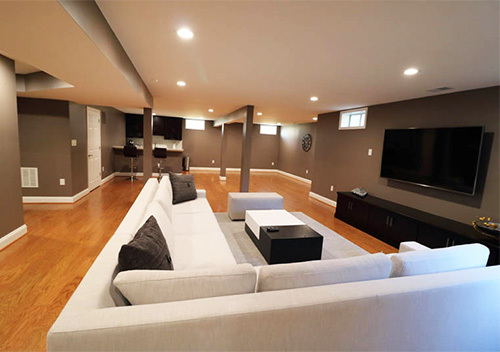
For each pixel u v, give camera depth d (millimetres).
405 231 3346
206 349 937
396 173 4000
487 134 2930
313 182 6500
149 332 869
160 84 3832
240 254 2941
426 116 3676
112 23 1848
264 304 1001
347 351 1124
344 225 4316
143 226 1552
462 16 1499
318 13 1564
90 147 5684
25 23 1363
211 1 1499
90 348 831
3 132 2742
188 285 1056
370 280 1224
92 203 4766
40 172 4570
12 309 1889
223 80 3357
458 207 3188
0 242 2766
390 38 1855
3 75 2699
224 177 8375
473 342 1391
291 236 2625
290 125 10445
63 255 2729
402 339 1212
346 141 5352
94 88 3203
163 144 10383
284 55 2324
